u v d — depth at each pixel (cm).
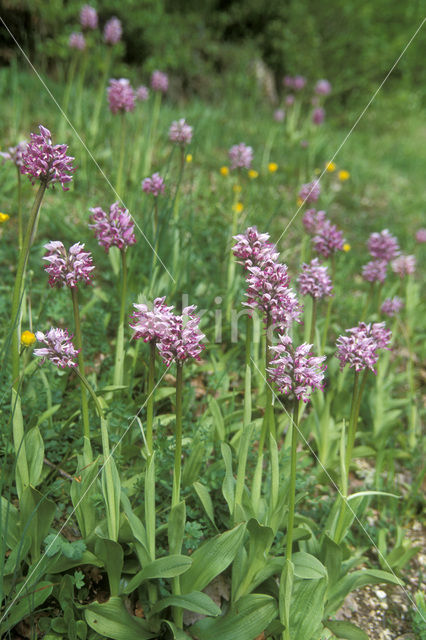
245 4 1073
